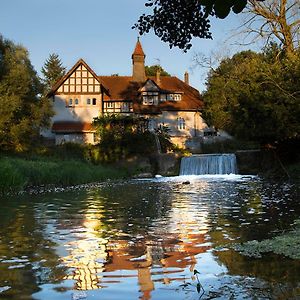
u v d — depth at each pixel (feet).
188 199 57.57
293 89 87.66
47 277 20.31
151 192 70.28
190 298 17.04
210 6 11.27
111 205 51.39
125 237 30.32
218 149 159.94
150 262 22.94
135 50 202.18
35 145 133.18
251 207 46.37
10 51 121.70
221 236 29.66
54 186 83.51
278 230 31.22
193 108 188.85
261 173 114.83
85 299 17.12
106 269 21.67
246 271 20.33
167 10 25.44
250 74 96.17
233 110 102.68
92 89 177.47
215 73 151.74
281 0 89.25
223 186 80.84
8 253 25.45
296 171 93.15
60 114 176.14
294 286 17.78
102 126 147.95
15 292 18.04
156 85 187.83
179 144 178.29
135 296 17.49
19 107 114.42
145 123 156.87
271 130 92.32
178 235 30.58
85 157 135.95
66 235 31.37
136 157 138.62
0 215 42.75
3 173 69.87
